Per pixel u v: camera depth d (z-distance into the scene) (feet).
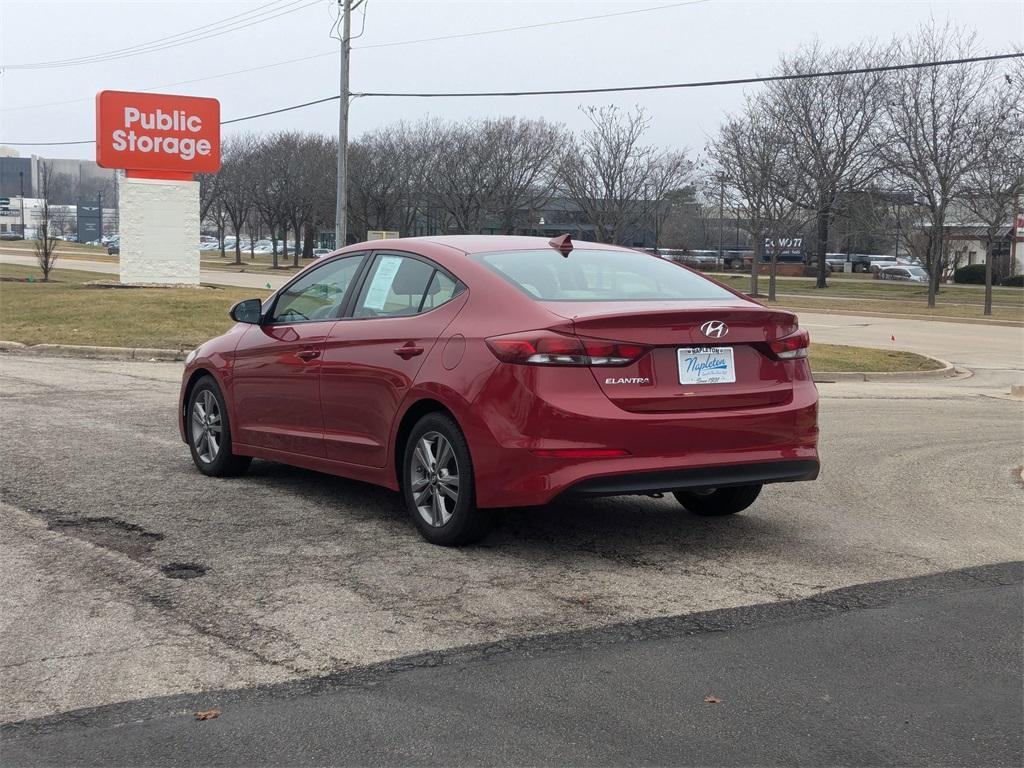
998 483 26.58
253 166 240.94
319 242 319.47
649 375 17.76
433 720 12.02
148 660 13.70
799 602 16.35
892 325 101.60
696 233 309.42
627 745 11.44
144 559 18.21
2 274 145.28
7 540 19.27
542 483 17.30
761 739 11.62
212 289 91.56
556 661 13.80
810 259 247.50
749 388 18.61
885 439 33.55
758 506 23.22
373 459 20.42
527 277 19.08
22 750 11.27
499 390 17.61
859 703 12.60
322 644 14.32
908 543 20.17
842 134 157.79
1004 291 175.73
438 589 16.76
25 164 588.91
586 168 173.88
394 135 216.74
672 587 17.04
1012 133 126.52
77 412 34.94
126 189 92.12
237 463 24.93
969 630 15.19
